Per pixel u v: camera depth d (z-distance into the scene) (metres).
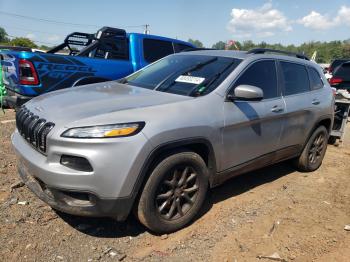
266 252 3.31
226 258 3.19
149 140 3.05
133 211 3.29
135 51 7.88
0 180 4.28
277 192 4.72
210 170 3.73
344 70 11.16
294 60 5.04
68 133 2.93
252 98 3.70
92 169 2.91
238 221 3.85
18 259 2.95
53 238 3.27
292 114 4.68
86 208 3.01
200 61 4.36
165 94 3.76
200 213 3.96
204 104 3.59
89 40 8.19
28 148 3.34
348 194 4.80
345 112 7.30
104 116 3.06
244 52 4.50
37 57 6.09
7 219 3.47
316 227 3.84
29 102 3.85
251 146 4.13
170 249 3.27
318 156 5.69
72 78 6.62
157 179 3.21
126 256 3.13
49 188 3.04
